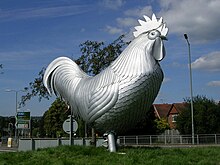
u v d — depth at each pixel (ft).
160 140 137.80
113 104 39.27
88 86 41.63
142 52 39.91
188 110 145.48
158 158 36.99
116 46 99.66
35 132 271.69
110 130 41.22
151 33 40.73
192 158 37.47
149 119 157.48
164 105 257.55
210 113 141.79
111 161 35.68
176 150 42.63
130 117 40.01
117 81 39.32
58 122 204.74
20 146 75.10
